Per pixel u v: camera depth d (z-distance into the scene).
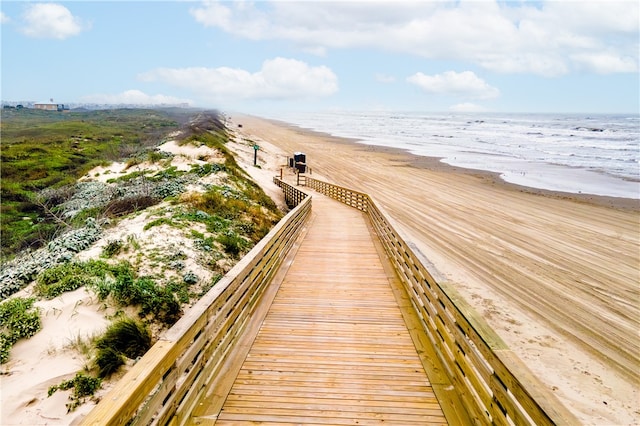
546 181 26.83
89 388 4.95
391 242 8.41
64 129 58.50
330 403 3.50
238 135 58.62
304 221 12.48
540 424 1.98
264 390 3.68
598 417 5.63
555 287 10.18
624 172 30.55
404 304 5.94
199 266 8.62
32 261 8.66
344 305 5.94
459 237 14.42
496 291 9.87
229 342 4.30
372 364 4.21
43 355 5.48
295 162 30.41
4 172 24.03
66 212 14.87
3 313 6.10
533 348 7.36
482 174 29.66
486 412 2.88
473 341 3.06
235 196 15.27
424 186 24.95
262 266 6.07
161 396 2.56
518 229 15.65
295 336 4.87
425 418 3.31
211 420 3.20
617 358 7.10
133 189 15.74
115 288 6.80
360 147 50.50
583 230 15.66
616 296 9.71
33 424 4.48
